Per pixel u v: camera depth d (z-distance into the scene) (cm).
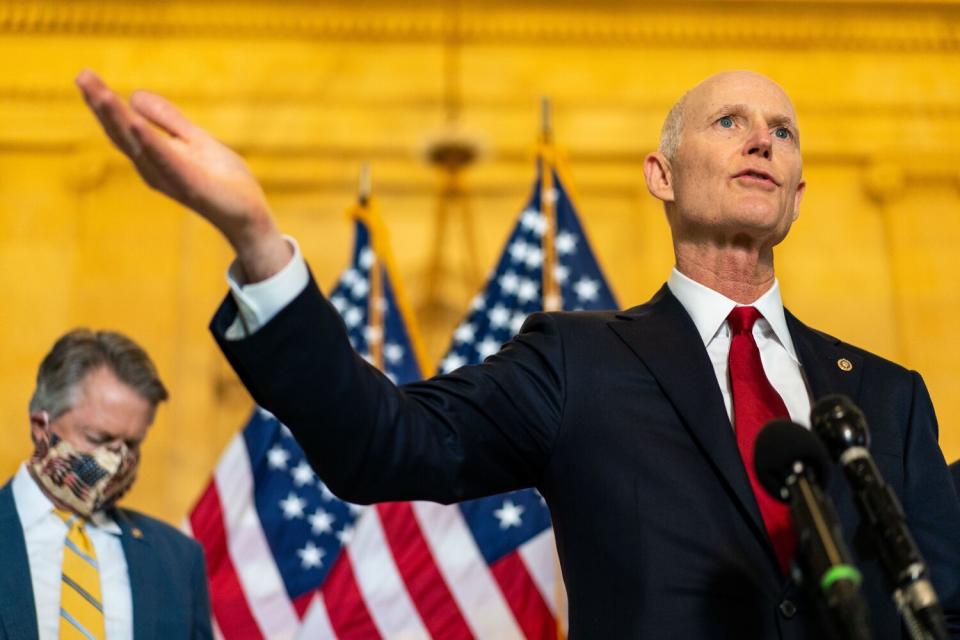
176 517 1270
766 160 359
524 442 313
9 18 1420
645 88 1441
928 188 1425
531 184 1399
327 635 770
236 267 271
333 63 1427
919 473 334
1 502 578
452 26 1441
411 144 1407
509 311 945
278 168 1397
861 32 1462
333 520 847
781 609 284
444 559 788
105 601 576
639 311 354
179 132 253
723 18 1458
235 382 1327
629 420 313
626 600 291
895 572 236
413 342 994
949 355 1362
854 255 1397
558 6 1449
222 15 1430
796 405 338
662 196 384
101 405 585
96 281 1351
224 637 811
